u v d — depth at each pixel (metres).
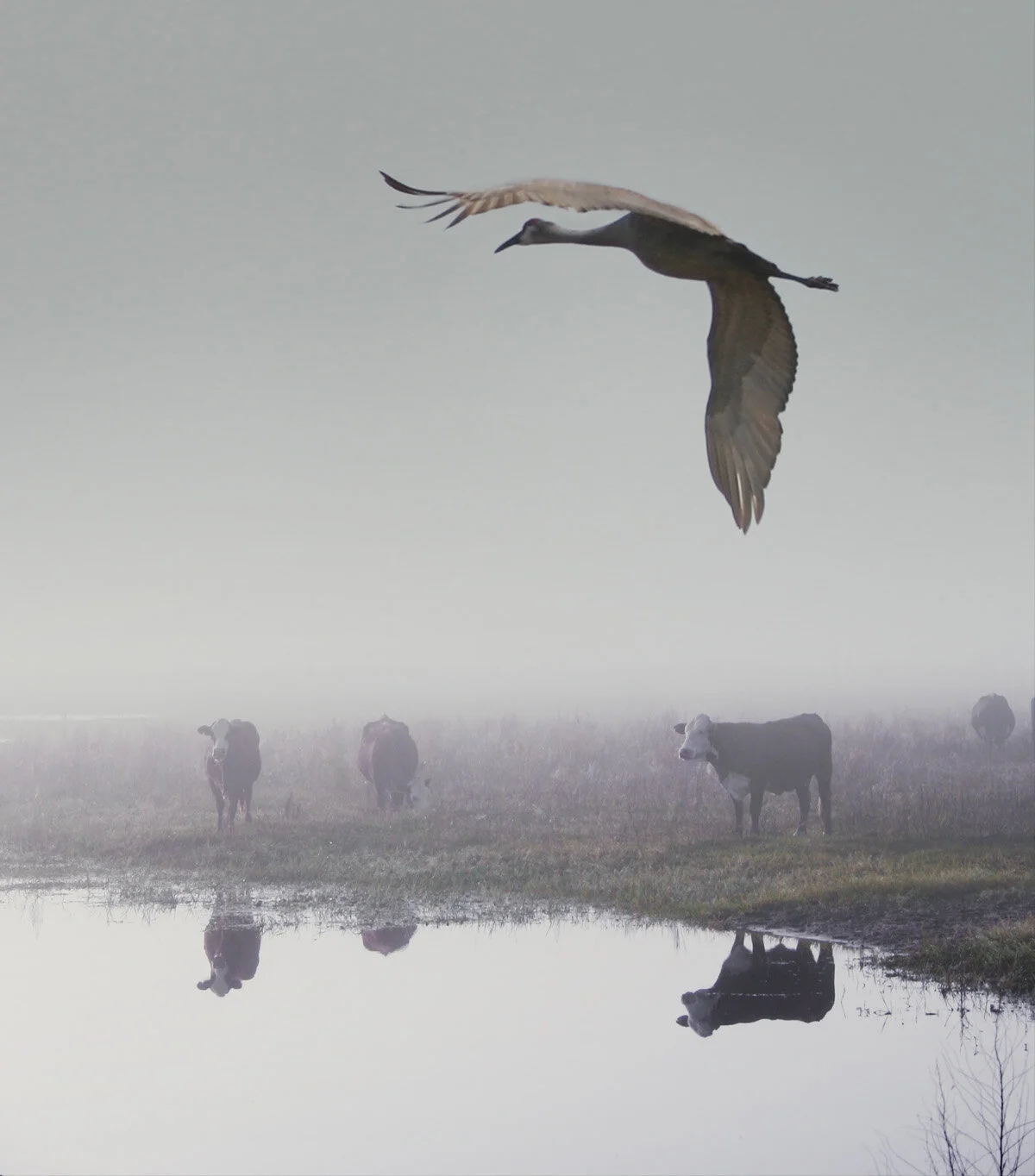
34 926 21.06
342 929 20.56
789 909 20.56
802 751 26.81
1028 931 18.02
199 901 22.66
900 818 27.97
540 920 20.91
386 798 33.22
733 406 4.39
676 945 19.23
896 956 18.14
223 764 28.91
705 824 28.55
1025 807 28.94
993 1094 12.83
